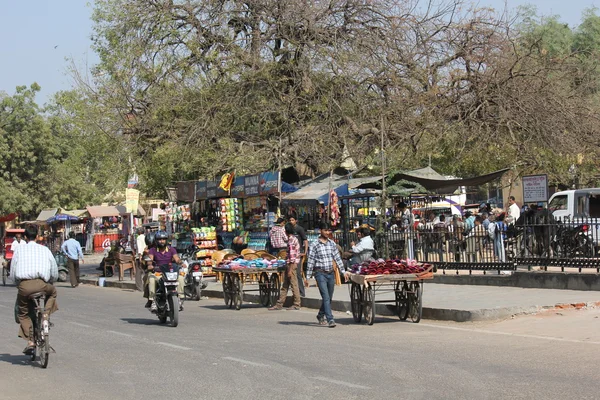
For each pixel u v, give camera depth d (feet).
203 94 101.65
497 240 62.64
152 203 159.12
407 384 28.09
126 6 104.37
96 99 104.94
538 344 36.42
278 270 61.05
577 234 56.90
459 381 28.27
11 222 226.38
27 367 35.91
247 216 84.74
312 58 101.09
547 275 56.65
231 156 97.14
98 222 188.14
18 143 212.64
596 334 38.09
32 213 226.38
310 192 77.25
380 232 71.72
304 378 29.99
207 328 48.83
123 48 103.50
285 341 41.27
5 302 74.49
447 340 39.37
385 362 33.09
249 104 102.73
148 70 103.14
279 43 105.70
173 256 51.34
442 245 67.31
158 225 105.50
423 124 98.99
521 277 58.54
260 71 100.83
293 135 100.27
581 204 90.89
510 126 99.66
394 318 50.85
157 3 104.63
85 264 154.92
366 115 102.01
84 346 42.14
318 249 47.88
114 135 104.06
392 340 40.24
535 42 106.42
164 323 52.54
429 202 107.04
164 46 103.60
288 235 59.11
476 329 43.29
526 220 61.77
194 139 101.45
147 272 52.54
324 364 33.14
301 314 56.13
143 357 37.37
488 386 27.14
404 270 47.34
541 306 47.50
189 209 94.32
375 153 96.07
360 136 102.17
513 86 100.32
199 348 39.65
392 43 103.14
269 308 60.49
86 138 106.32
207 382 30.09
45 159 216.33
